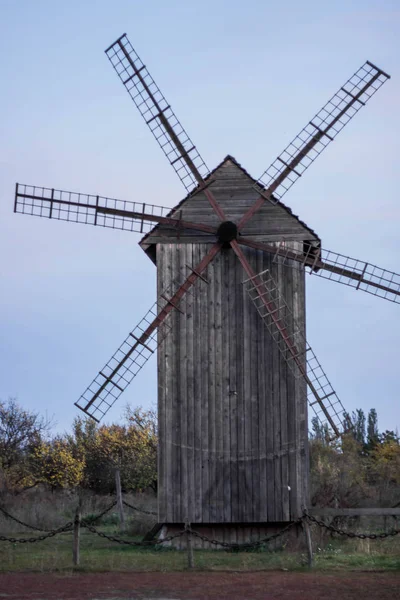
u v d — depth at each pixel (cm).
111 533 5331
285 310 4669
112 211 4816
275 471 4566
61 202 4884
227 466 4578
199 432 4600
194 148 4844
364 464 7012
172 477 4578
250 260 4725
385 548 4256
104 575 3434
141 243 4769
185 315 4684
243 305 4684
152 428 9194
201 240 4747
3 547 4512
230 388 4628
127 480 8725
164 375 4644
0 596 2930
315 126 4969
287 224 4741
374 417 10419
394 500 5534
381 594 2991
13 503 6738
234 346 4653
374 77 5062
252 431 4597
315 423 6197
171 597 2938
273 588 3122
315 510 4453
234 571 3566
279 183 4825
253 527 4584
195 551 4431
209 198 4781
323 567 3634
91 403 4791
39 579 3309
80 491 7938
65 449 8750
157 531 4731
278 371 4628
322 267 4803
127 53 5097
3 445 8462
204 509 4556
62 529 3872
